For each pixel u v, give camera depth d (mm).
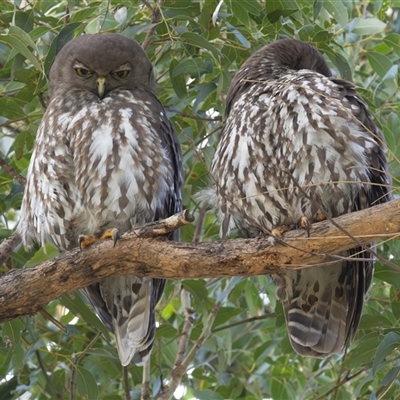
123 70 11258
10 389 11875
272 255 8453
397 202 8109
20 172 12531
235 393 13102
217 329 12227
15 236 11031
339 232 8258
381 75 12180
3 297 9023
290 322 10719
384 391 10781
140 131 10648
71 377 11656
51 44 10859
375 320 11188
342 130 9734
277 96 10117
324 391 12945
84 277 9023
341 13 11656
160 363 12227
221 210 10891
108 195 10453
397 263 10945
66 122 10734
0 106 11422
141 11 11531
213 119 11797
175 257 8664
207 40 11047
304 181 9859
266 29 11797
